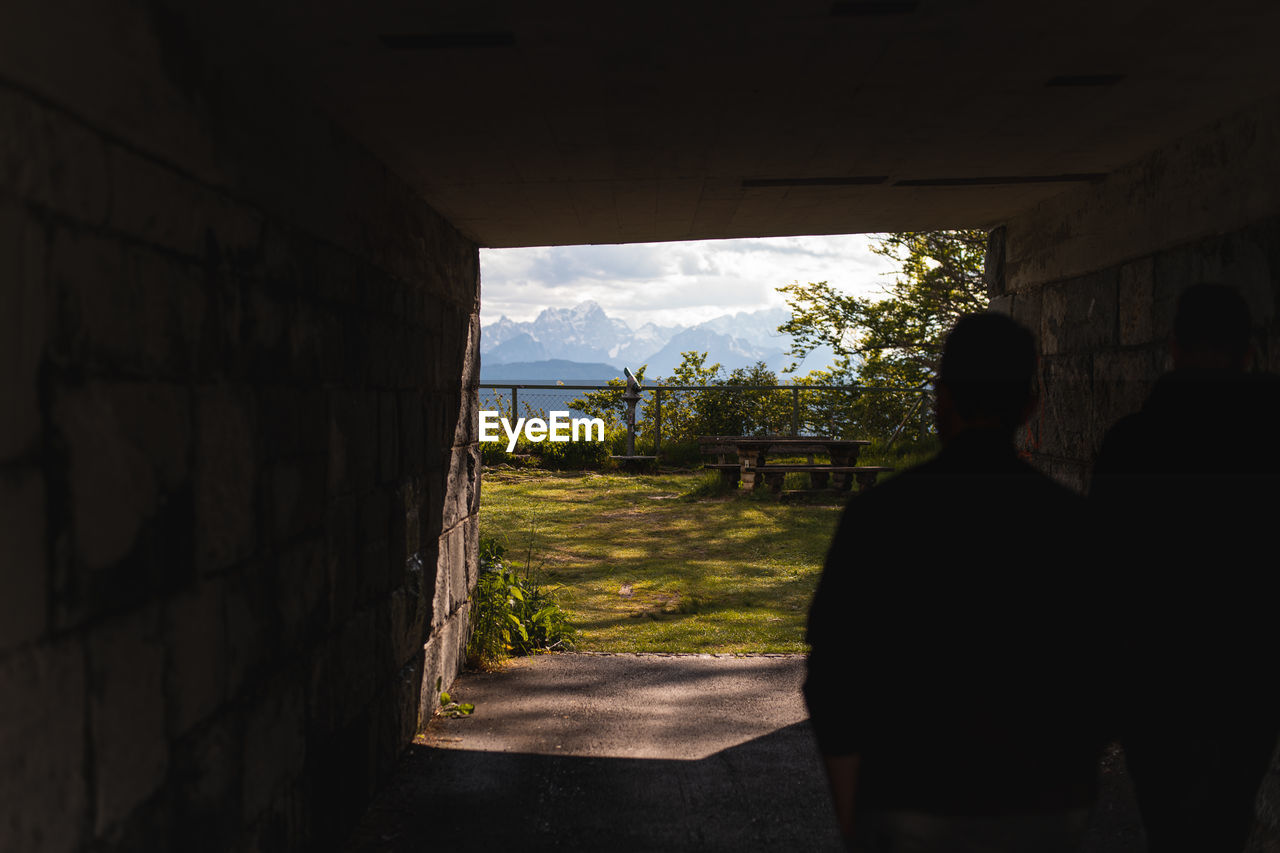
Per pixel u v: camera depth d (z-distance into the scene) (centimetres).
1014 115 323
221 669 225
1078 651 170
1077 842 172
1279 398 271
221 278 224
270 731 257
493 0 222
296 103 276
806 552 884
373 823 343
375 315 355
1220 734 278
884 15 238
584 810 356
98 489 170
